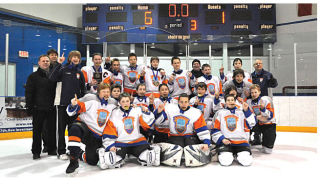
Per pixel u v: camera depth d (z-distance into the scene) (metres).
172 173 2.58
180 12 9.02
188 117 3.01
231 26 8.98
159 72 4.50
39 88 3.38
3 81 5.98
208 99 3.86
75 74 3.53
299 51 7.00
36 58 6.39
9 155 3.66
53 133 3.60
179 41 7.78
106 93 2.92
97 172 2.64
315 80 6.89
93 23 9.08
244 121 3.11
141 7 9.01
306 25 9.12
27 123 6.02
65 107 3.42
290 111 7.07
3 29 5.97
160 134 3.27
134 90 4.49
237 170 2.71
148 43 7.24
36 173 2.62
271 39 6.96
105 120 2.91
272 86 4.44
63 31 6.52
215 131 3.14
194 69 4.73
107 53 7.26
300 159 3.28
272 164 3.00
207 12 9.02
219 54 6.89
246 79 4.43
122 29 8.99
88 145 2.90
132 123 2.90
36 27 6.30
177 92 4.45
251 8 8.99
